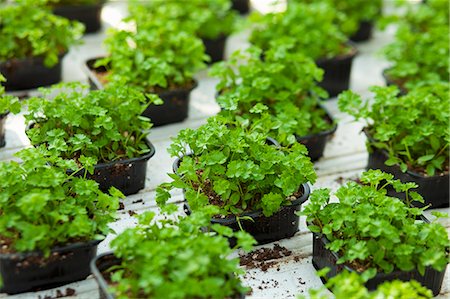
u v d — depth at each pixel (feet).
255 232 2.62
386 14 4.18
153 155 2.90
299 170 2.55
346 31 3.73
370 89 2.91
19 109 2.72
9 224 2.34
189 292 2.15
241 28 3.47
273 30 3.44
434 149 2.82
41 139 2.67
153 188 2.86
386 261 2.39
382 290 2.22
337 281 2.23
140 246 2.26
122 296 2.23
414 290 2.36
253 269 2.57
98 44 3.74
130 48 3.10
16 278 2.41
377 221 2.36
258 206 2.57
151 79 3.01
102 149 2.75
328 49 3.43
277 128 2.79
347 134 3.22
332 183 2.94
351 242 2.40
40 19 3.28
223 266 2.26
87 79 3.38
